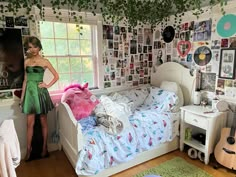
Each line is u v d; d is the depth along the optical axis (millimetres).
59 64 2777
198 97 2736
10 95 2416
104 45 2965
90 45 2979
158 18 3131
